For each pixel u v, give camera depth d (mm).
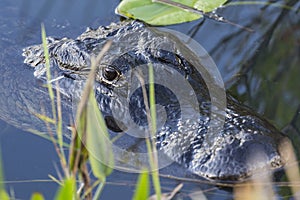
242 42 9867
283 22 10391
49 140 7664
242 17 10547
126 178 6824
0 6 10992
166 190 6578
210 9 10445
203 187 6570
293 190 6449
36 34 9977
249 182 6488
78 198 6000
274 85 8727
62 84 8383
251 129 6836
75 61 8328
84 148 6188
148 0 10609
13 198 6566
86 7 10891
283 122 7789
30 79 8805
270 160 6590
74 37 9719
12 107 8516
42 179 7023
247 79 8867
